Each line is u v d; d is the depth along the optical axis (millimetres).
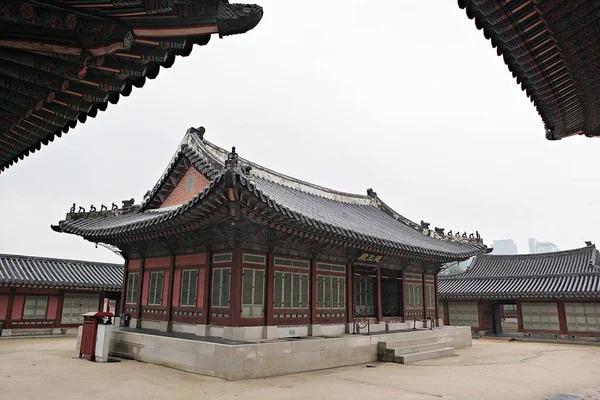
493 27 6840
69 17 5273
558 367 22141
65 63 5996
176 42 5773
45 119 8242
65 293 35500
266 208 16719
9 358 20953
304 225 18359
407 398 14016
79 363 19344
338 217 25703
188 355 17656
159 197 25344
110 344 22047
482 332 41344
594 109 8828
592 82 7715
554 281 39125
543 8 6086
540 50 7215
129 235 21734
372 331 25609
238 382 15641
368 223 29031
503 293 39625
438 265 31969
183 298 21297
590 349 31078
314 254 22375
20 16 5109
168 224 18812
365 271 26562
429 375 18641
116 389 14141
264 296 19750
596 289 35438
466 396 14688
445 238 35281
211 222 18891
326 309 22781
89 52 5719
